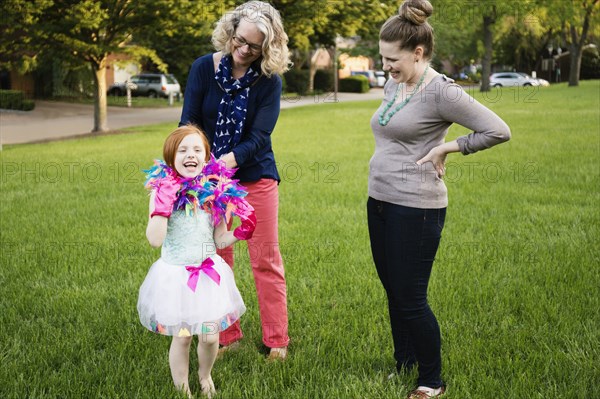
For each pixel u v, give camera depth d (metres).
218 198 2.95
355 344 3.64
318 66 54.69
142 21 19.42
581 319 3.80
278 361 3.39
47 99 34.69
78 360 3.48
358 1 26.02
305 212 6.95
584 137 12.52
